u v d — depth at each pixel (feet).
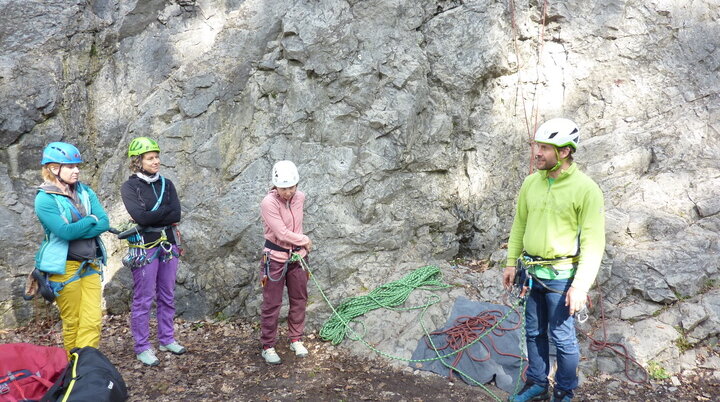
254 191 17.26
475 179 18.10
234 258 17.34
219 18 18.80
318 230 16.79
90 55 17.97
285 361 14.35
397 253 17.26
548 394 12.16
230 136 18.04
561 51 18.28
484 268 17.34
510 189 18.15
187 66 17.98
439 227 18.03
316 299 16.38
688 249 14.64
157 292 14.64
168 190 14.21
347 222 16.85
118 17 18.24
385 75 17.22
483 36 17.79
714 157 16.66
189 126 17.88
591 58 18.12
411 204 17.79
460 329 14.29
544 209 10.69
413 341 14.47
